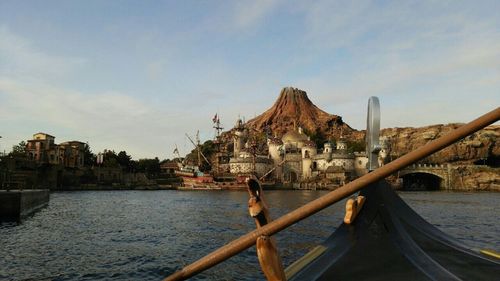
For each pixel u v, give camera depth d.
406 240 7.41
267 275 4.80
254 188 5.00
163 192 135.75
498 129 174.50
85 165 170.62
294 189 147.38
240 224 38.81
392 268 6.54
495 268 6.81
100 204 71.31
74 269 18.89
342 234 7.97
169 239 28.70
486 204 68.69
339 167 148.62
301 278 6.67
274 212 52.66
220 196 106.75
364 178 4.52
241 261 19.36
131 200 85.50
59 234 31.19
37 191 53.91
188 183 154.38
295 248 23.11
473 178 150.50
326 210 49.81
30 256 22.08
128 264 19.97
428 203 71.38
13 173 116.06
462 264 6.97
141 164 186.75
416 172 155.62
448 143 4.16
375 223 7.85
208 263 4.96
